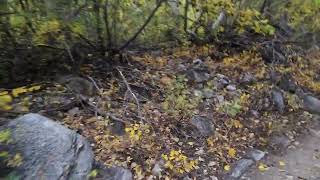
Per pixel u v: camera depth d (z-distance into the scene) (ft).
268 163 22.21
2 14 19.42
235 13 30.27
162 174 19.16
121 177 18.07
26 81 21.90
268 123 25.53
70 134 17.03
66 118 20.49
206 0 29.81
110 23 24.44
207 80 26.99
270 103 27.35
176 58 28.99
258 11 31.50
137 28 26.27
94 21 23.50
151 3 26.45
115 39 24.94
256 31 29.76
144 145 20.16
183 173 19.69
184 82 25.89
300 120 27.14
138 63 26.63
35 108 20.27
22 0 20.44
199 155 21.08
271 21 33.88
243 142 23.32
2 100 16.72
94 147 19.29
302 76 32.83
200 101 24.70
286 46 35.04
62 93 21.72
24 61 21.70
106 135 20.04
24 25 20.68
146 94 23.94
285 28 35.32
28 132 16.33
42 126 16.66
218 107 24.73
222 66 29.14
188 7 30.76
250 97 26.94
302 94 30.17
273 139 24.44
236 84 27.81
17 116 18.28
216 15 31.17
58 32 21.29
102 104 21.98
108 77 24.39
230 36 32.24
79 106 21.63
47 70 22.81
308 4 32.89
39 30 20.81
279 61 32.83
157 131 21.45
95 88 22.97
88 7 22.56
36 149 15.98
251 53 32.04
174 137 21.58
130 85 24.07
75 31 22.09
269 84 28.94
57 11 20.71
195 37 31.65
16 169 15.38
